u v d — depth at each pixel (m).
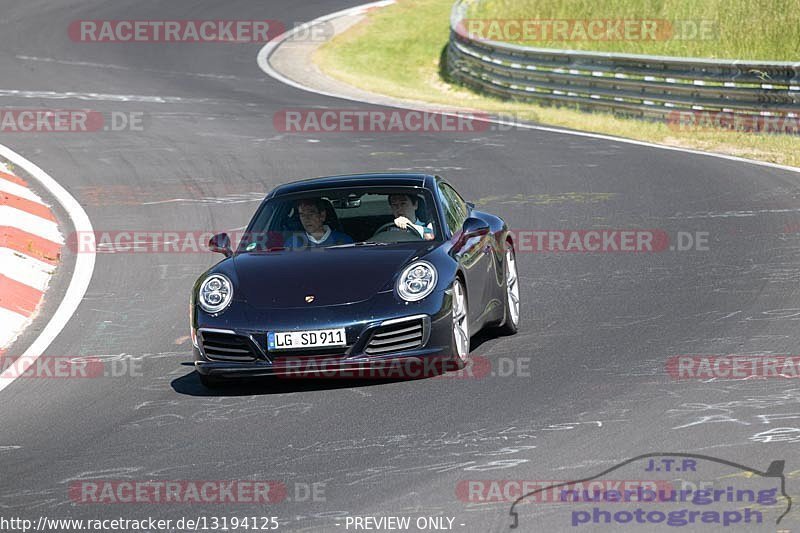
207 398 26.91
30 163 63.56
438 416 24.00
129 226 49.81
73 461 22.81
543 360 28.30
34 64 100.12
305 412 25.03
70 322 35.88
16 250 42.72
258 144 69.19
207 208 53.19
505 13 119.06
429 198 30.42
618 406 23.89
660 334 30.05
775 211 46.53
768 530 17.06
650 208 48.88
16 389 28.98
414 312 26.41
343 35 121.56
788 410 22.92
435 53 116.06
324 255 28.64
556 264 40.19
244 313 26.72
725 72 71.56
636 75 77.12
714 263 38.41
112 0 134.62
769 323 30.25
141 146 68.81
